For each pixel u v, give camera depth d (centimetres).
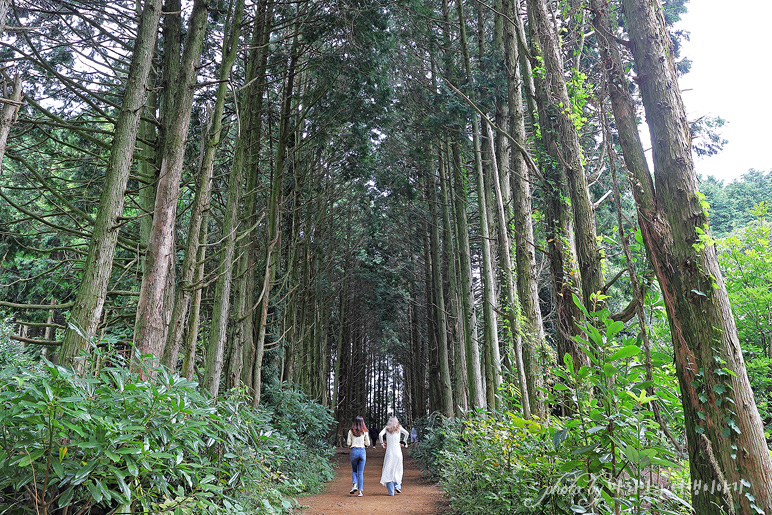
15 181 1009
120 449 319
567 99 551
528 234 802
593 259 478
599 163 598
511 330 771
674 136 321
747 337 719
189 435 395
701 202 307
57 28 866
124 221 500
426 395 3033
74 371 347
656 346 436
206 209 701
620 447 352
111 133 754
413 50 1361
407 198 1667
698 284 298
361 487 1033
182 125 634
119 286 1191
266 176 1602
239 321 974
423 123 1272
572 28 601
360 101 1191
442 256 2261
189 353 664
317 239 1950
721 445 276
